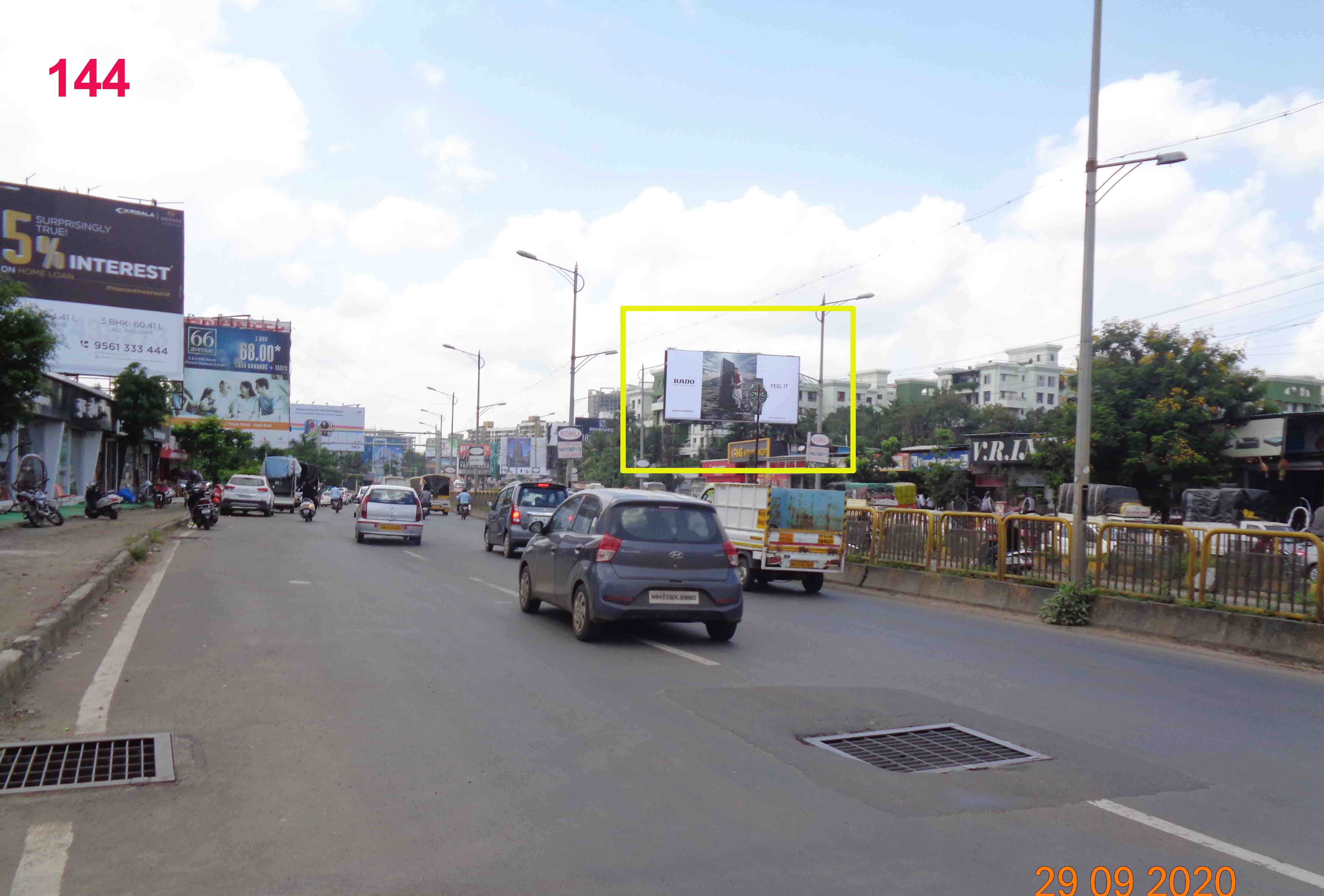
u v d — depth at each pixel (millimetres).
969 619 14242
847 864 4250
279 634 9695
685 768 5602
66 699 6848
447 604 12523
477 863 4145
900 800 5164
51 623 8984
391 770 5406
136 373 38406
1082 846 4555
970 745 6379
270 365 61906
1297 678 10008
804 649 10203
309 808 4777
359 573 16359
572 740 6105
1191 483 30641
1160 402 31062
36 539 19828
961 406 75250
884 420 75938
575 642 9922
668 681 8086
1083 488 14133
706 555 10117
